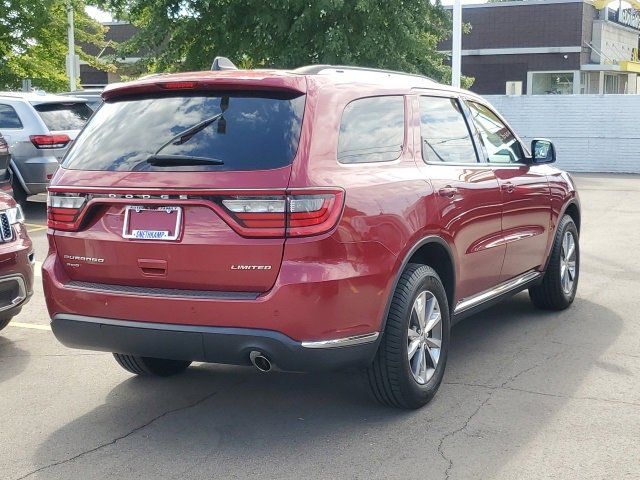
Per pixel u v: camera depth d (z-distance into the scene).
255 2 18.92
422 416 4.82
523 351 6.10
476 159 5.84
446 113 5.67
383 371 4.67
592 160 24.09
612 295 7.94
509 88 30.98
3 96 13.66
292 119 4.34
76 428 4.79
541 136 24.52
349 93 4.68
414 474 4.05
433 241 4.96
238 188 4.16
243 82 4.44
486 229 5.71
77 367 5.96
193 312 4.26
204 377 5.69
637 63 31.64
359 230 4.32
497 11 30.70
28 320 7.34
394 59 18.92
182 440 4.58
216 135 4.38
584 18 29.73
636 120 23.45
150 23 20.19
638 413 4.82
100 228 4.56
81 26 28.38
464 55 31.41
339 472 4.10
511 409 4.90
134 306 4.40
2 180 7.95
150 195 4.34
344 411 4.96
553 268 7.04
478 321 7.01
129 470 4.20
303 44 18.92
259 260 4.16
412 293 4.70
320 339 4.21
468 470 4.08
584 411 4.86
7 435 4.70
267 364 4.30
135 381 5.62
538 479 3.97
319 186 4.18
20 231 6.28
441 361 5.10
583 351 6.08
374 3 18.33
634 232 11.87
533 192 6.49
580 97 23.97
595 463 4.14
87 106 14.59
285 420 4.84
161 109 4.64
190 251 4.27
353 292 4.28
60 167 4.79
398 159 4.91
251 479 4.05
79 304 4.59
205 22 20.03
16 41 26.84
